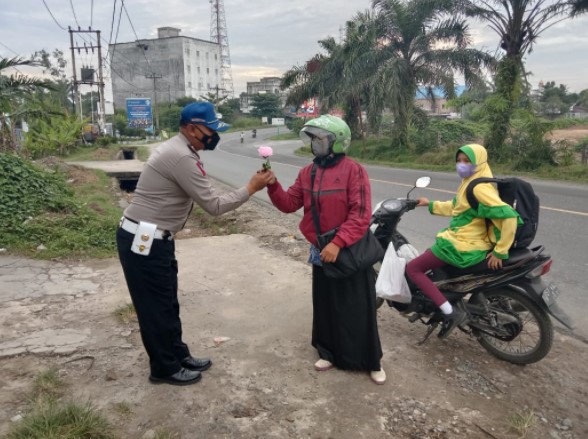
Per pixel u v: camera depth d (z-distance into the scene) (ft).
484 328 11.55
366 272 10.44
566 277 17.42
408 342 12.37
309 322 13.43
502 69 56.85
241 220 27.71
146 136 184.03
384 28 72.90
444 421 9.29
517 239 10.57
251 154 100.01
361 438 8.81
